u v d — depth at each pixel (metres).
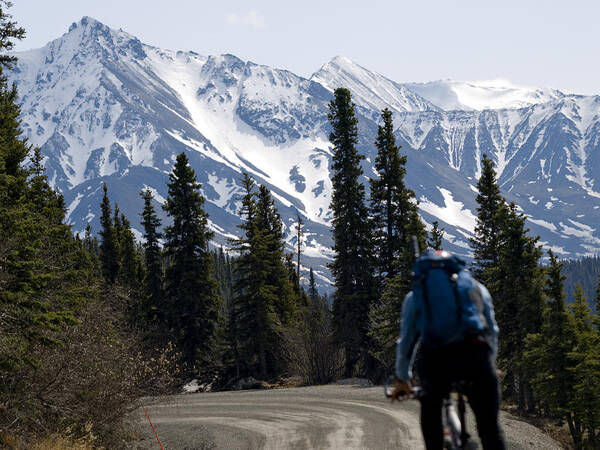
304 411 63.09
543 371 95.69
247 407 70.62
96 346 35.91
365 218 125.56
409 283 99.81
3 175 39.75
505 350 102.94
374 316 104.00
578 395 90.69
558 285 97.38
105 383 36.59
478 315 8.49
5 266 32.09
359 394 75.75
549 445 47.66
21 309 31.28
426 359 8.62
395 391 9.04
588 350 91.81
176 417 64.19
